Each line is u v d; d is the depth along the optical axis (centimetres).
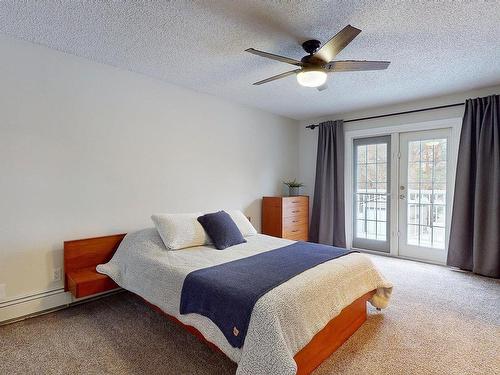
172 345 198
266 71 296
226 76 311
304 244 281
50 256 247
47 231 245
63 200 253
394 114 417
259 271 195
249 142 431
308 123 515
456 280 323
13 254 228
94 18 200
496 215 324
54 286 250
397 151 420
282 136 491
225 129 395
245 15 196
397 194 423
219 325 160
